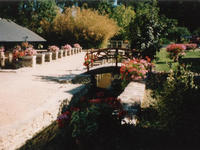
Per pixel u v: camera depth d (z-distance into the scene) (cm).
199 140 369
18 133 516
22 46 2189
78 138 345
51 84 991
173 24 1205
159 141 363
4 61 1766
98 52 1347
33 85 957
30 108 649
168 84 546
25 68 1381
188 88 518
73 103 837
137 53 1249
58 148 386
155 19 1176
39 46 3008
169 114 473
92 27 3039
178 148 338
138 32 1178
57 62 1739
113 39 3762
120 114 379
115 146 340
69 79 1072
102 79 1762
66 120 388
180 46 1498
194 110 466
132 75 946
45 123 643
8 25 2286
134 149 332
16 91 847
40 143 520
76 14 3219
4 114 594
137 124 464
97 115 359
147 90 882
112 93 1202
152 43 1178
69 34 3148
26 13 4281
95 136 346
